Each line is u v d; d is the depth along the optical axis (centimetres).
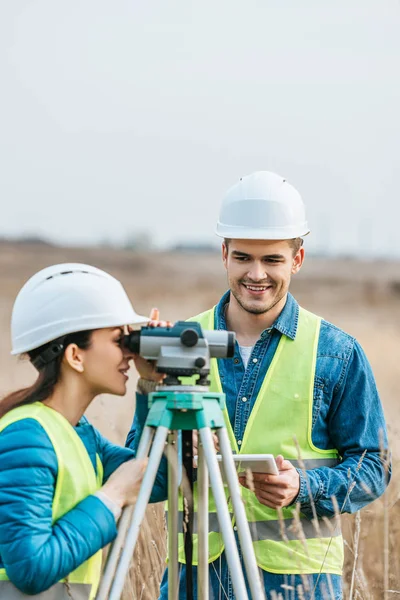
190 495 426
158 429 397
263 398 491
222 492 389
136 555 588
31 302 414
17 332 416
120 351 412
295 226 495
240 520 395
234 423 492
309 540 479
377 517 618
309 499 461
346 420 489
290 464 459
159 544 574
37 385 411
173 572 427
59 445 399
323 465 490
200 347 402
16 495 381
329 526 461
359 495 479
